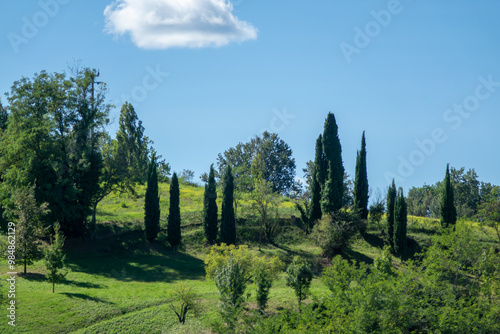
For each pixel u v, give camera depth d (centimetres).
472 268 4322
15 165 5625
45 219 5447
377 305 3394
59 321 3697
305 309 3344
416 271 4284
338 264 4047
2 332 3416
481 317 3662
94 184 5997
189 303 3872
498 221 5375
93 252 5625
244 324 3469
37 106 5772
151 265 5419
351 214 5859
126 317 3903
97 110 6181
